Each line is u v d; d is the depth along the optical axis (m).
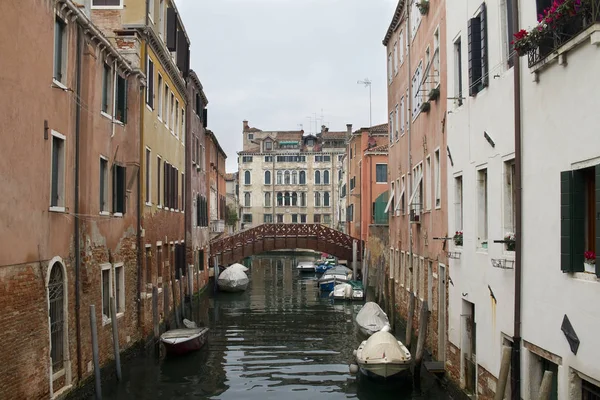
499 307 8.33
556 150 6.46
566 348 6.26
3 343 7.91
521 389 7.41
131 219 14.81
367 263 28.33
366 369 12.75
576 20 5.86
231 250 34.12
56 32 10.23
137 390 12.83
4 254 7.99
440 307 12.76
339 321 22.34
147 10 16.20
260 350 17.14
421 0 15.15
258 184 65.25
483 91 9.07
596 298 5.64
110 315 12.77
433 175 13.55
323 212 64.44
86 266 11.16
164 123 19.02
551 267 6.60
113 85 13.27
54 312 9.98
